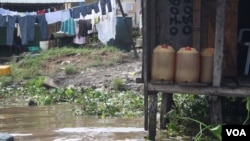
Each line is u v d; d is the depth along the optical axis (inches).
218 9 428.1
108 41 963.3
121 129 505.4
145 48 444.5
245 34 492.7
